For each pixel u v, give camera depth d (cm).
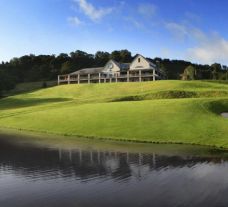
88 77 14450
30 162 3041
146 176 2556
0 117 6606
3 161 3083
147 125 4638
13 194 2188
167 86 9806
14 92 14738
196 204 1984
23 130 5294
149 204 1994
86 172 2681
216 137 3938
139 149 3603
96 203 2022
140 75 13362
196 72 16662
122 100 7612
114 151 3503
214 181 2416
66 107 6819
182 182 2398
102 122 5044
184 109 5275
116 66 14012
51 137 4525
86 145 3884
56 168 2817
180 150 3519
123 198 2095
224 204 1983
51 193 2200
